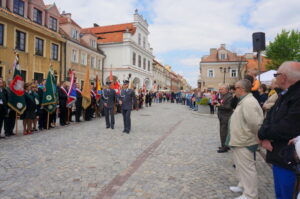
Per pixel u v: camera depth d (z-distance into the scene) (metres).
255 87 5.15
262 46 5.96
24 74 18.61
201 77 43.50
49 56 21.48
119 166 4.57
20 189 3.45
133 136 7.73
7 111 7.29
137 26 37.62
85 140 6.93
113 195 3.29
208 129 9.60
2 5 16.66
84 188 3.51
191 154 5.57
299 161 1.92
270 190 3.54
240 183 3.47
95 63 32.06
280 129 2.07
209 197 3.27
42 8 20.56
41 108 8.70
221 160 5.09
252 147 3.05
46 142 6.58
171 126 10.34
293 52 30.27
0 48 16.22
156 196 3.28
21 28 18.05
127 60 34.41
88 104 11.63
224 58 42.72
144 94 25.78
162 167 4.56
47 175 4.02
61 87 10.11
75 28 26.95
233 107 5.60
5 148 5.83
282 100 2.23
